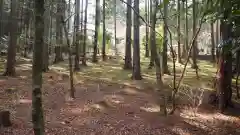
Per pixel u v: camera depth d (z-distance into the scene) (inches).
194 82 659.4
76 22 923.4
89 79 708.0
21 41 1198.3
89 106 445.7
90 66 980.6
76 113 407.2
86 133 329.1
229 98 449.1
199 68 946.1
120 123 369.4
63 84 629.3
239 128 364.8
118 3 1411.2
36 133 162.4
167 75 773.9
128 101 487.8
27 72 795.4
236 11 263.1
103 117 393.1
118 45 1769.2
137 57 717.9
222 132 350.3
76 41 812.6
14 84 603.2
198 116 411.2
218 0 272.2
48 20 770.8
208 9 327.3
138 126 360.2
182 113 423.5
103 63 1071.6
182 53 1194.6
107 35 1487.5
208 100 479.8
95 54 1098.1
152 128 354.3
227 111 434.6
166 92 527.2
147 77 749.9
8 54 716.7
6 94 501.4
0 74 722.2
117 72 838.5
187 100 491.5
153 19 418.6
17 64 953.5
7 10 1208.2
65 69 895.1
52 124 353.1
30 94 514.6
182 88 567.5
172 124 372.2
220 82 440.5
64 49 1224.2
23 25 1132.5
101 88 596.1
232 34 387.5
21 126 335.9
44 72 799.1
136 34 717.3
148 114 410.9
